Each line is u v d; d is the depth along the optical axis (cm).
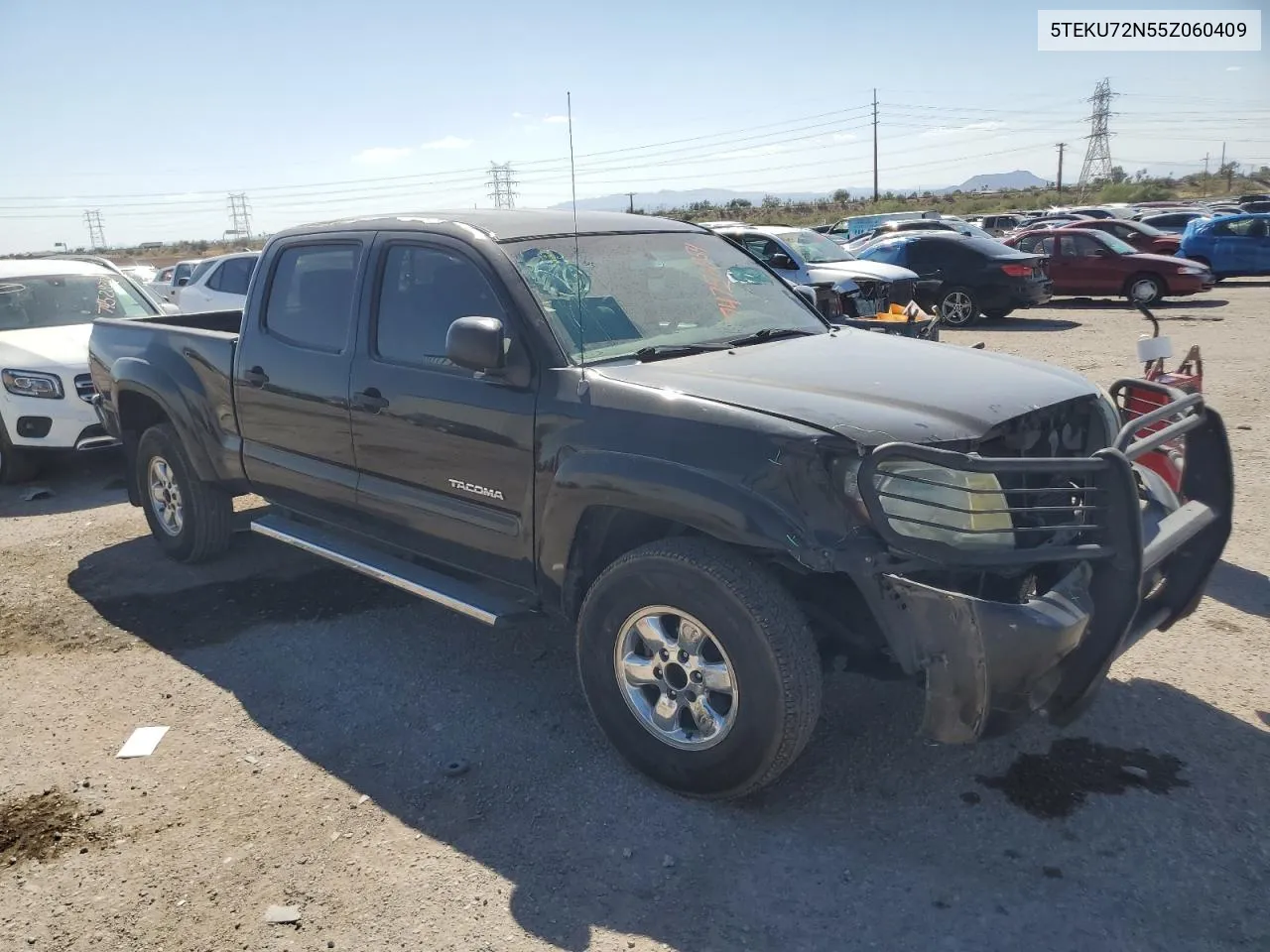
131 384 565
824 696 408
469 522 397
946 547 290
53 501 772
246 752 385
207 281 1300
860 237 2798
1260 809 327
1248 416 884
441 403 396
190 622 513
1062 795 338
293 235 482
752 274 477
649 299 415
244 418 505
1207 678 416
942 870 303
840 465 296
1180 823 321
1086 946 270
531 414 365
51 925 292
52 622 517
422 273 418
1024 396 343
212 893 303
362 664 457
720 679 324
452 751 380
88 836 333
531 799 346
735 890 297
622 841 321
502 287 382
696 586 317
